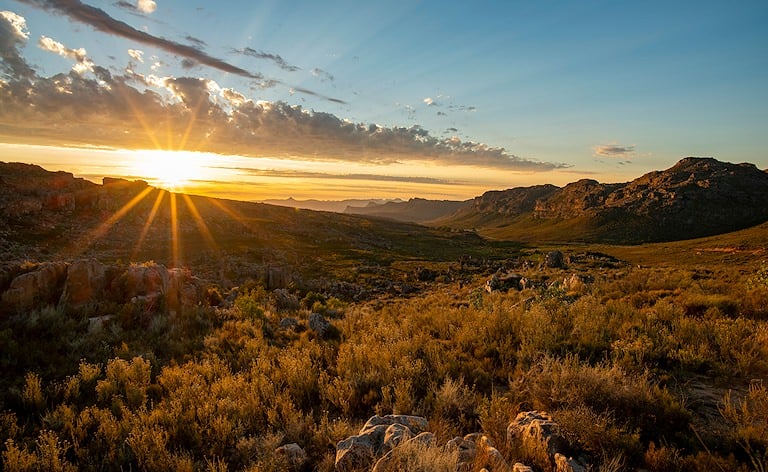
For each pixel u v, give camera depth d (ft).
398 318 44.24
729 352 22.07
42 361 26.76
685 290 41.63
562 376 17.94
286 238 361.92
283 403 20.20
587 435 14.20
